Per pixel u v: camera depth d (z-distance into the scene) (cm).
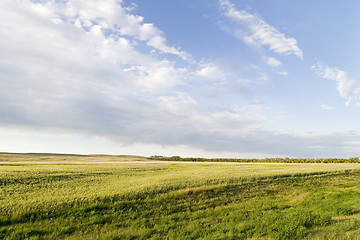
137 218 1476
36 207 1468
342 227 1226
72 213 1457
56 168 3512
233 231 1252
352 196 2125
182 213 1612
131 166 4500
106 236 1191
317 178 3170
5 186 1994
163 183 2270
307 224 1288
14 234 1157
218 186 2300
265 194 2245
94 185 2228
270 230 1205
